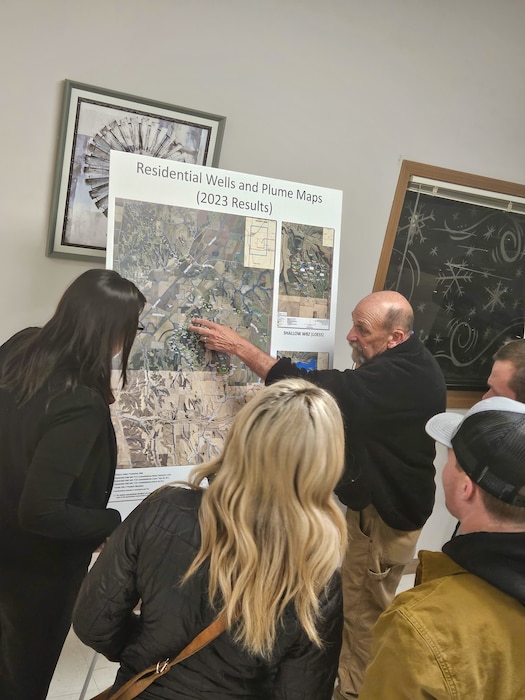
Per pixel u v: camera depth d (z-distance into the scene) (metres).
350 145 2.61
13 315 2.19
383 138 2.67
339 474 0.95
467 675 0.81
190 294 1.93
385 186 2.73
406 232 2.85
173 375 1.92
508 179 3.02
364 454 1.96
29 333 1.51
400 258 2.88
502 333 3.21
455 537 0.96
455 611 0.85
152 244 1.87
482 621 0.84
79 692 2.01
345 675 2.20
